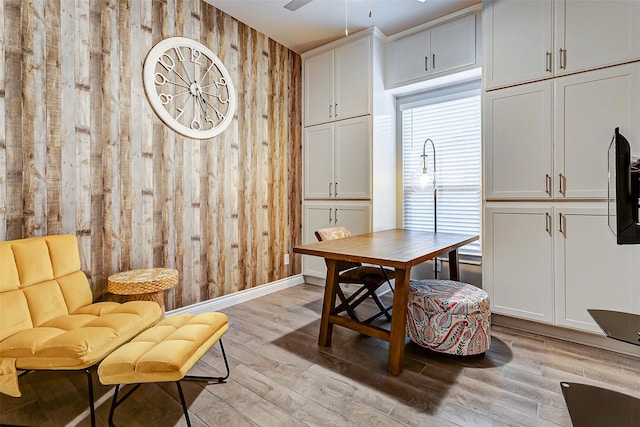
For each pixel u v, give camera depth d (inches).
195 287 111.4
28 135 75.8
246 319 108.3
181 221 107.0
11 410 61.5
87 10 84.7
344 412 61.1
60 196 80.8
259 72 132.3
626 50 79.5
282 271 145.8
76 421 58.6
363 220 131.6
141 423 58.0
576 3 85.4
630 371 74.4
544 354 82.7
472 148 124.8
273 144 139.6
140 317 68.2
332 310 88.7
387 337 76.3
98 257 87.9
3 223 72.6
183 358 53.5
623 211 53.8
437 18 119.9
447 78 121.6
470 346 78.2
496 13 97.6
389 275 99.3
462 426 57.2
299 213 153.7
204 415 60.2
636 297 79.9
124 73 92.1
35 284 68.3
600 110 82.8
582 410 60.2
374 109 128.8
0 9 71.5
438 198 133.0
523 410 61.1
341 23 124.6
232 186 123.2
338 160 139.3
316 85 146.3
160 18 100.0
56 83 79.7
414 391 67.5
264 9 115.8
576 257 87.0
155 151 99.9
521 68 93.7
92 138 86.3
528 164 93.3
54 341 55.0
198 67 110.0
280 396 66.1
